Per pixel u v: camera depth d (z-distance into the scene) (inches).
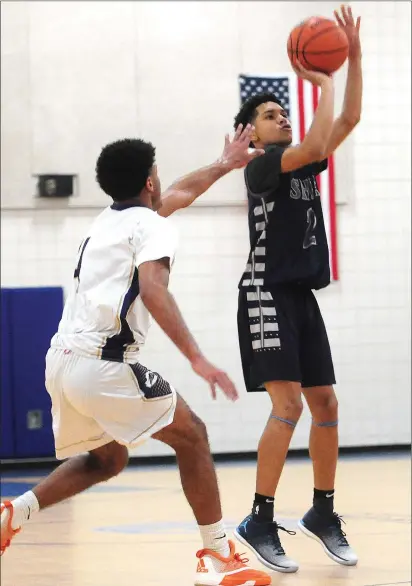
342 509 325.4
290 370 228.7
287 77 475.5
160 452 479.8
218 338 481.1
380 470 428.1
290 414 229.5
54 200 473.7
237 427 481.4
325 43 224.1
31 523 307.0
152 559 246.7
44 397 446.6
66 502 352.2
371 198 495.2
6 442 444.5
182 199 215.3
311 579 218.8
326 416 238.2
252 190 234.7
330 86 223.9
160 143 479.8
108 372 179.5
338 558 235.9
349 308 492.4
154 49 480.1
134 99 478.3
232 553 204.5
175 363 477.4
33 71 472.7
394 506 329.7
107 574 228.2
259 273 233.9
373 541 267.4
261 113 240.2
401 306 496.1
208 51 482.9
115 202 197.0
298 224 232.5
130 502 350.3
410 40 497.4
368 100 495.5
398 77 497.0
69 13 475.2
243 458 481.1
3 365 444.8
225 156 223.0
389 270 495.5
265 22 486.0
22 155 472.4
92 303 182.5
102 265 184.7
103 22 477.1
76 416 186.7
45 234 473.7
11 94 471.8
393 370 494.3
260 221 235.1
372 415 492.4
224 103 483.2
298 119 469.7
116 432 183.0
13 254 472.4
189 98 481.4
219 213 482.9
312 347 236.7
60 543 271.3
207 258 481.4
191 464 195.0
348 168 493.4
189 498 198.1
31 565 241.0
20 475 445.1
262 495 230.8
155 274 174.4
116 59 478.0
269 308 231.0
